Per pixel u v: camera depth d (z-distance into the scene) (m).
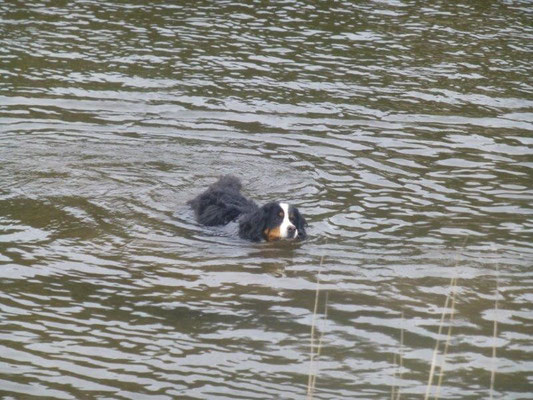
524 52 34.69
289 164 24.12
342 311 16.56
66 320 15.97
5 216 20.36
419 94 29.94
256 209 20.31
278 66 32.03
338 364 14.69
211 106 28.19
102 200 21.56
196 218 21.02
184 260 18.80
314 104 28.70
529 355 15.08
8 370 14.26
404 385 14.10
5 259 18.27
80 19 36.62
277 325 16.00
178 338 15.46
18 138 25.05
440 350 15.20
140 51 33.00
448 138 26.28
